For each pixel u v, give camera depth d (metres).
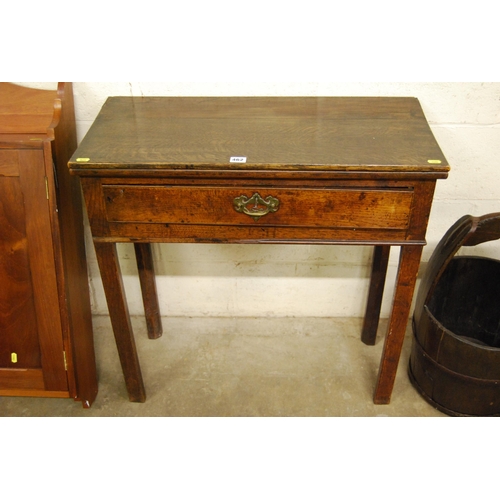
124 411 1.71
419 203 1.32
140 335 2.02
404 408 1.71
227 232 1.39
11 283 1.56
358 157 1.30
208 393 1.77
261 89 1.69
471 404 1.64
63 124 1.55
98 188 1.34
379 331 2.04
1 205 1.49
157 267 1.99
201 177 1.31
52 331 1.60
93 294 2.07
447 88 1.67
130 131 1.46
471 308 1.92
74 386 1.66
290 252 1.95
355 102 1.65
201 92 1.70
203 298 2.07
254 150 1.34
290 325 2.06
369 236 1.39
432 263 1.65
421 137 1.42
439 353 1.61
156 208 1.36
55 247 1.52
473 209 1.86
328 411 1.70
